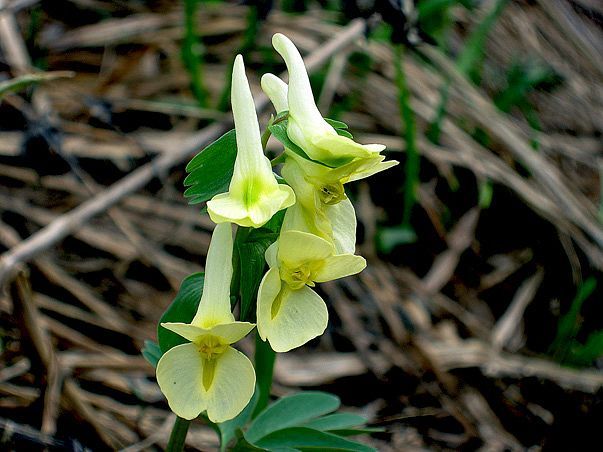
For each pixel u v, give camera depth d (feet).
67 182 0.91
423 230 1.05
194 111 0.97
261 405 0.65
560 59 1.39
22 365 0.72
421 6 1.05
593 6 1.56
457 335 0.96
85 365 0.75
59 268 0.83
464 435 0.83
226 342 0.43
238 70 0.45
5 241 0.80
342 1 0.86
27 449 0.62
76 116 0.99
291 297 0.45
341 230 0.47
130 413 0.73
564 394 0.82
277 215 0.48
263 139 0.47
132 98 1.03
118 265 0.87
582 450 0.75
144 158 0.95
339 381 0.85
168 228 0.92
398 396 0.85
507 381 0.90
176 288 0.87
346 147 0.42
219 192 0.47
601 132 1.32
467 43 1.19
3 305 0.76
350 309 0.91
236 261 0.47
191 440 0.72
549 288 1.05
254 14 1.00
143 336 0.81
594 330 1.02
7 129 0.91
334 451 0.55
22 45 0.95
